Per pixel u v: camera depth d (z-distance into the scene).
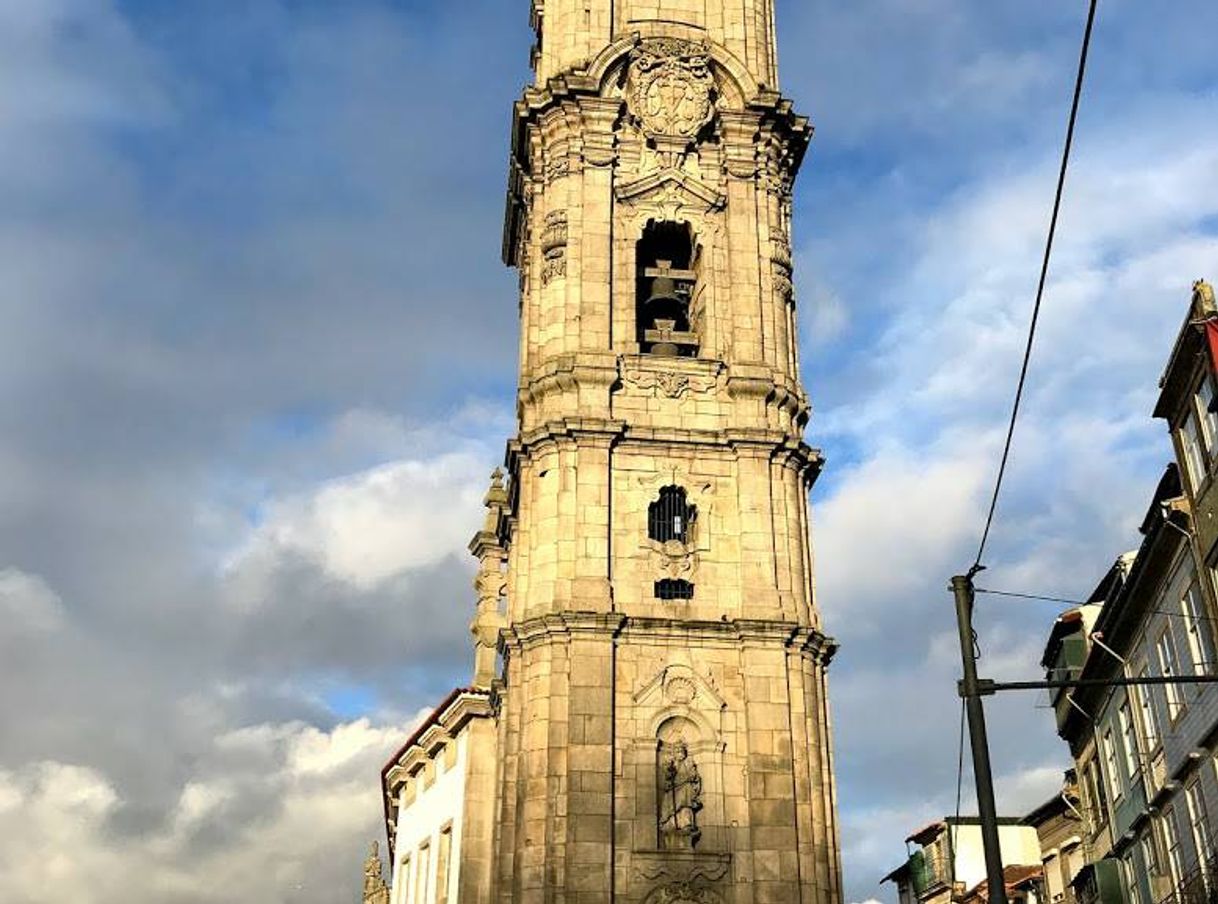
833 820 37.78
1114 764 44.75
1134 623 40.69
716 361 41.84
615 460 40.38
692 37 46.31
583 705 36.91
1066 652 48.06
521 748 37.41
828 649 39.72
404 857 56.59
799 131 45.88
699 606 39.00
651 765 36.94
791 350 43.47
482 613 54.41
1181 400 35.44
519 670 38.44
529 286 44.53
